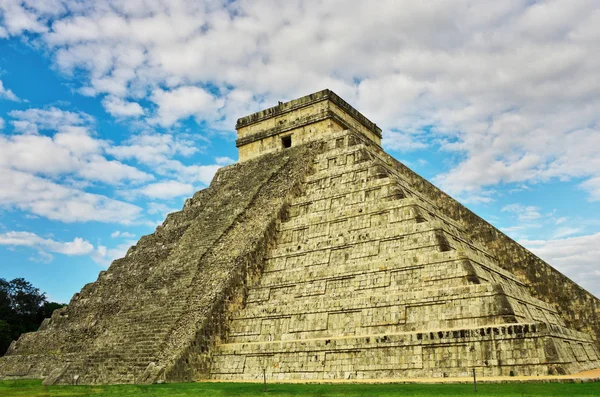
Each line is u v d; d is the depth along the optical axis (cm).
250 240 4144
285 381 3014
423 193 4847
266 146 5484
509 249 4234
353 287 3481
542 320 3469
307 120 5241
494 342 2678
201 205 5275
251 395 2370
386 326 3156
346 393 2253
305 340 3203
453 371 2731
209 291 3784
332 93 5241
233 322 3722
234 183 5147
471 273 3095
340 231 3950
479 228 4431
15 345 5203
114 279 5209
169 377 3189
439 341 2811
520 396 1891
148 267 4894
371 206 3884
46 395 2752
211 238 4425
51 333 5006
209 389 2670
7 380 4256
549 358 2527
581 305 3806
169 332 3541
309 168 4759
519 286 3919
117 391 2816
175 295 3922
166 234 5178
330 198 4284
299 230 4178
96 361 3588
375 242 3656
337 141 4862
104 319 4631
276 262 4047
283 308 3581
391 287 3334
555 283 3944
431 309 3061
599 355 3416
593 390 1947
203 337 3462
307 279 3697
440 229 3450
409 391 2194
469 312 2933
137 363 3381
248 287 3909
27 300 7906
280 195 4541
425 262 3278
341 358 3056
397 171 5006
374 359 2952
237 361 3400
